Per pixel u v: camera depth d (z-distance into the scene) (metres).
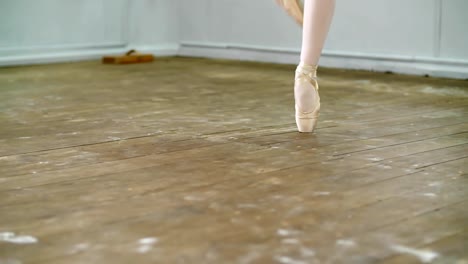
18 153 1.89
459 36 3.81
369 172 1.67
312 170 1.69
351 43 4.37
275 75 4.08
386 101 2.96
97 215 1.32
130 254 1.11
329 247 1.14
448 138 2.11
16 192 1.48
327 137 2.12
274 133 2.20
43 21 4.88
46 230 1.23
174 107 2.79
